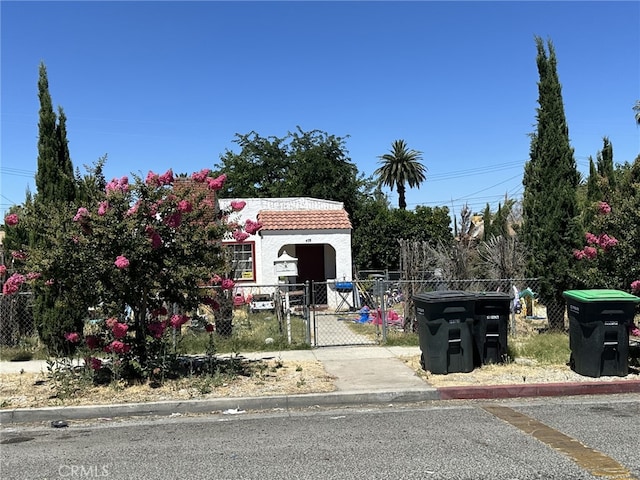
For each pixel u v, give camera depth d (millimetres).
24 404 7559
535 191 12930
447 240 32094
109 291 8258
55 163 11055
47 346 10836
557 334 12156
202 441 6082
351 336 13125
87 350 8781
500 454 5352
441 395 7898
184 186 8805
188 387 8195
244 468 5133
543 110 12914
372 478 4777
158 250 8367
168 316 8977
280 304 13805
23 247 8406
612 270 9703
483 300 9352
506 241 14484
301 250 22859
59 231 7953
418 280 13062
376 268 32781
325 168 35469
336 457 5383
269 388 8148
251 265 20234
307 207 22703
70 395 7844
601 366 8500
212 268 8750
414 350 11023
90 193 8406
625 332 8516
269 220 19953
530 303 16312
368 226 32969
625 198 9719
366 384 8305
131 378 8484
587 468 4918
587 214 13031
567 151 12703
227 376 8727
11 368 9875
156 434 6445
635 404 7414
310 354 10789
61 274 8023
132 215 8016
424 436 6043
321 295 21406
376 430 6352
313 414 7242
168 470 5141
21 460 5590
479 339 9336
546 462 5094
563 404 7504
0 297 11586
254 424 6793
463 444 5707
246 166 38969
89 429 6785
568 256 12430
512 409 7270
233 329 12648
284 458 5398
